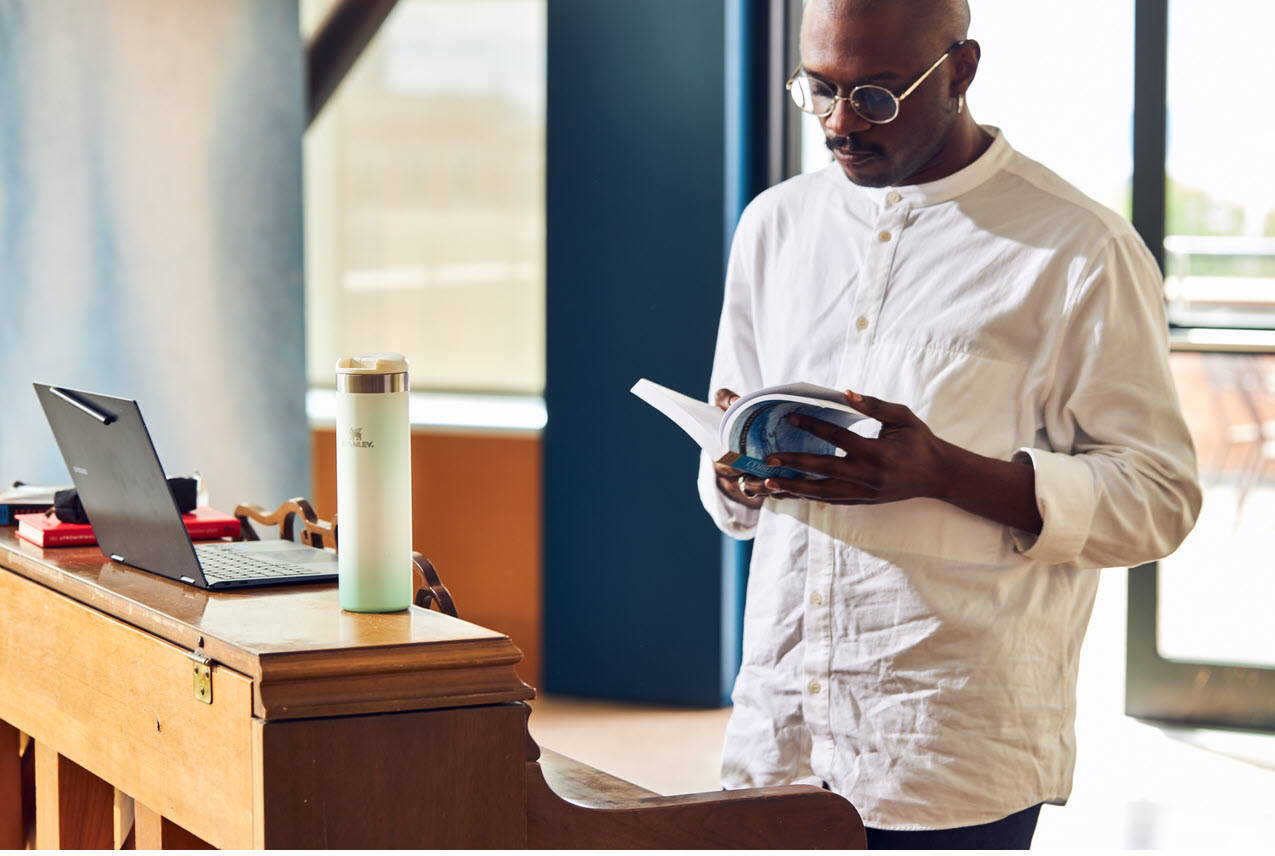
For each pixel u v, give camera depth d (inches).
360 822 45.1
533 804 48.2
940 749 63.9
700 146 173.0
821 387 58.5
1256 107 160.4
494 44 222.7
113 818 68.4
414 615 50.7
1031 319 65.2
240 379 128.4
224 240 127.2
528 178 223.0
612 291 178.7
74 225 121.6
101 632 56.8
